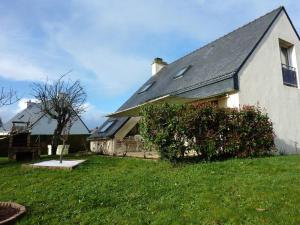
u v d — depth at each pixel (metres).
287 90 16.12
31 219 6.04
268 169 8.96
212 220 5.53
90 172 10.34
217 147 10.95
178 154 10.59
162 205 6.44
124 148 18.80
